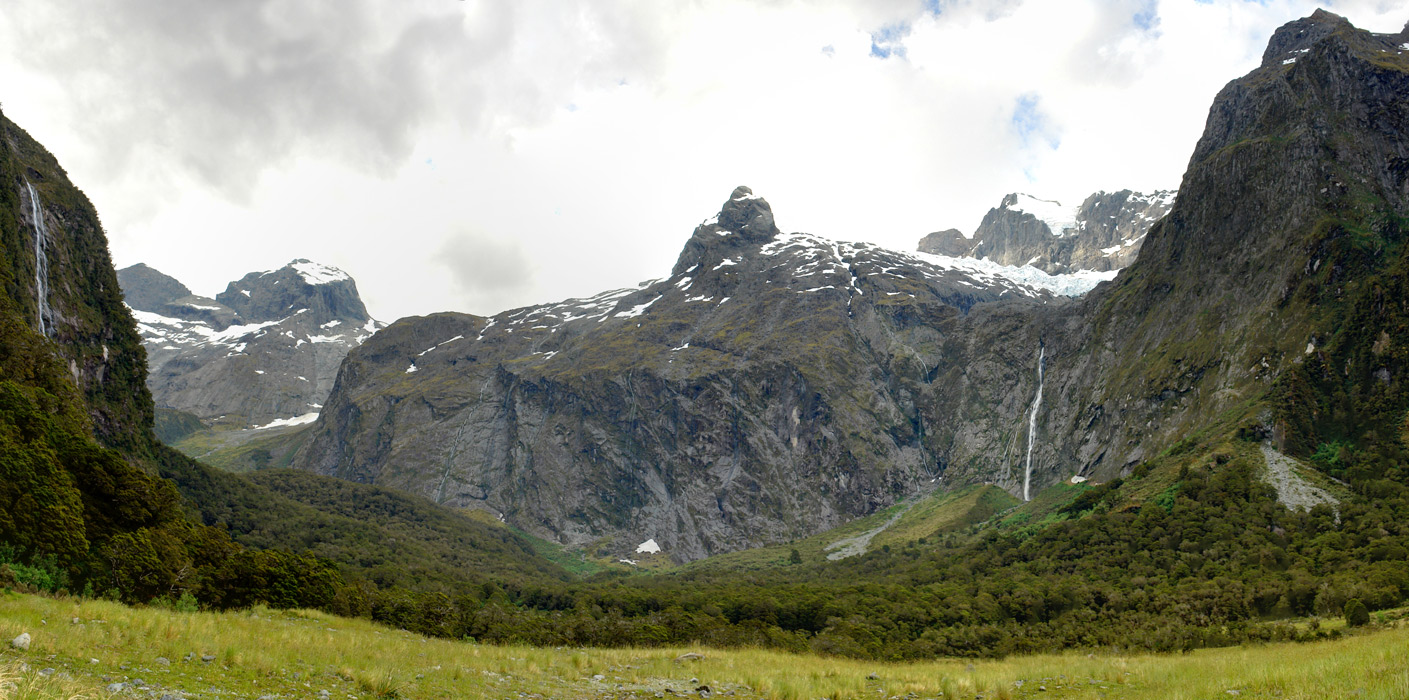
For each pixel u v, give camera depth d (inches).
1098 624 5132.9
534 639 4244.6
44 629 1173.7
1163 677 1908.2
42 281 7623.0
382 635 2409.0
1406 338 7564.0
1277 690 1363.2
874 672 2194.9
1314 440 7495.1
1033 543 7608.3
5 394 3265.3
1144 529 6973.4
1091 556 6830.7
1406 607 4190.5
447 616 4362.7
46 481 2743.6
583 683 1697.8
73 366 7637.8
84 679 943.7
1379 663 1476.4
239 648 1320.1
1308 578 5032.0
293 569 3526.1
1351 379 7834.6
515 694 1443.2
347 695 1162.0
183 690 998.4
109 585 2691.9
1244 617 4837.6
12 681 816.3
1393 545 5246.1
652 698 1567.4
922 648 4712.1
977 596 6284.5
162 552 2970.0
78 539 2728.8
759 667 2204.7
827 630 5152.6
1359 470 6752.0
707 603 5979.3
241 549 3695.9
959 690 1798.7
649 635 4424.2
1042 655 4028.1
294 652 1429.6
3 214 6973.4
